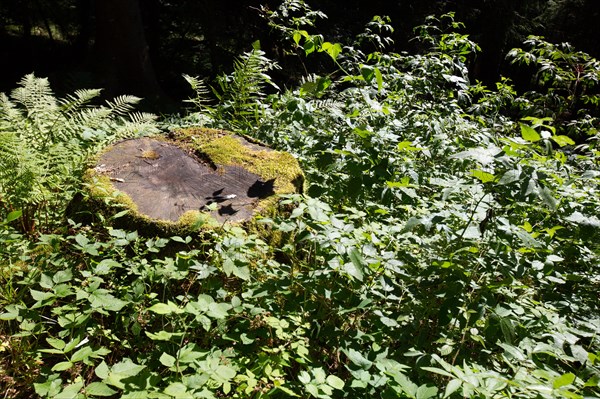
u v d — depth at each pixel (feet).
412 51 46.91
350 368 7.32
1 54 46.83
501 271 8.51
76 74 31.04
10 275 9.37
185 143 13.17
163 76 49.57
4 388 7.81
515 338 7.92
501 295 9.97
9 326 8.46
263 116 17.17
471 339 8.82
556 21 52.37
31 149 12.75
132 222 9.90
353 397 7.41
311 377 7.48
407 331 8.21
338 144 12.67
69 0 53.67
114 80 36.63
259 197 11.19
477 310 7.81
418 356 7.92
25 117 15.92
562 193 11.27
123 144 12.77
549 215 11.96
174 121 19.35
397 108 17.42
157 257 9.73
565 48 22.58
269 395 7.22
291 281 8.61
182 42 51.57
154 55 49.60
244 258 8.89
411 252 10.12
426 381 7.37
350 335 8.25
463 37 19.30
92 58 37.32
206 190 11.26
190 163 12.25
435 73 18.67
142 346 8.39
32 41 48.96
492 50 49.67
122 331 8.70
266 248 9.36
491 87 50.80
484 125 18.02
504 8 48.26
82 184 10.68
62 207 11.63
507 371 7.91
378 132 11.14
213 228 9.79
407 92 17.99
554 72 22.94
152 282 8.75
